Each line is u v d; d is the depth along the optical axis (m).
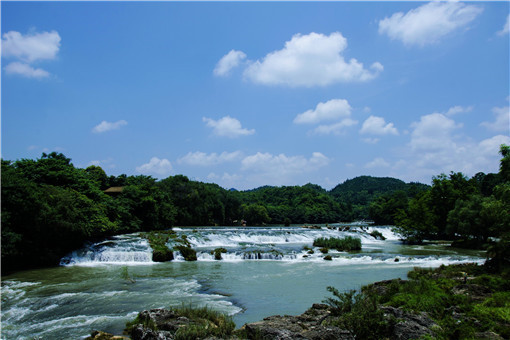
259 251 40.34
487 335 11.03
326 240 50.00
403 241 61.38
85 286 23.27
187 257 36.84
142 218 62.62
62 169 43.28
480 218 45.69
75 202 37.59
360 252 44.00
